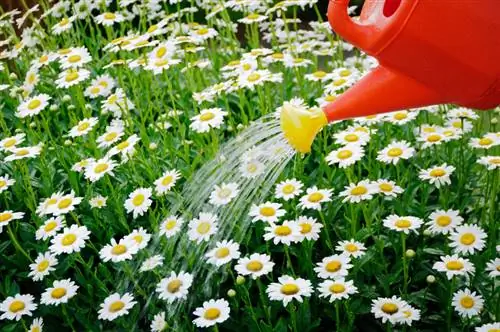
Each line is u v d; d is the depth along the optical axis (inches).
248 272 64.1
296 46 90.0
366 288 67.3
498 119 82.5
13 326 68.2
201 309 62.9
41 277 67.6
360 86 54.7
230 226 69.5
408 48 52.5
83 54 83.5
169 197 73.5
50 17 107.0
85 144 80.6
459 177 74.9
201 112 75.7
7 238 77.1
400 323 64.8
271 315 67.2
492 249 69.8
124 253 66.9
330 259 64.8
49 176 77.7
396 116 75.1
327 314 67.2
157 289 64.3
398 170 73.0
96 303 70.5
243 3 90.2
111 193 76.3
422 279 69.9
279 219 70.7
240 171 67.6
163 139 80.4
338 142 72.3
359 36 53.1
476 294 68.4
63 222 71.2
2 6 109.8
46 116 89.0
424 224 70.7
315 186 69.0
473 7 51.6
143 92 89.9
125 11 97.7
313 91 86.7
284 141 67.1
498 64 52.5
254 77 79.0
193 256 69.0
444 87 53.7
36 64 85.4
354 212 69.2
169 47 82.1
